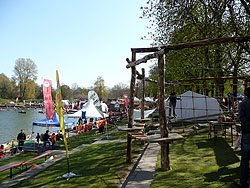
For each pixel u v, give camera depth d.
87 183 6.07
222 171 5.40
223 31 13.51
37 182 7.00
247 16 12.46
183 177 5.34
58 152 14.27
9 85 96.25
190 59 17.67
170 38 16.30
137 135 7.29
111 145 12.34
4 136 28.59
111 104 54.97
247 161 4.17
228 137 9.70
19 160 13.90
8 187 6.96
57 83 7.48
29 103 93.62
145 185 5.17
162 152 6.23
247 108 4.18
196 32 13.96
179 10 12.55
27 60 90.00
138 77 10.66
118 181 5.90
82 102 70.06
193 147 8.49
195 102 16.80
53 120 20.91
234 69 16.31
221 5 12.91
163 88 6.34
